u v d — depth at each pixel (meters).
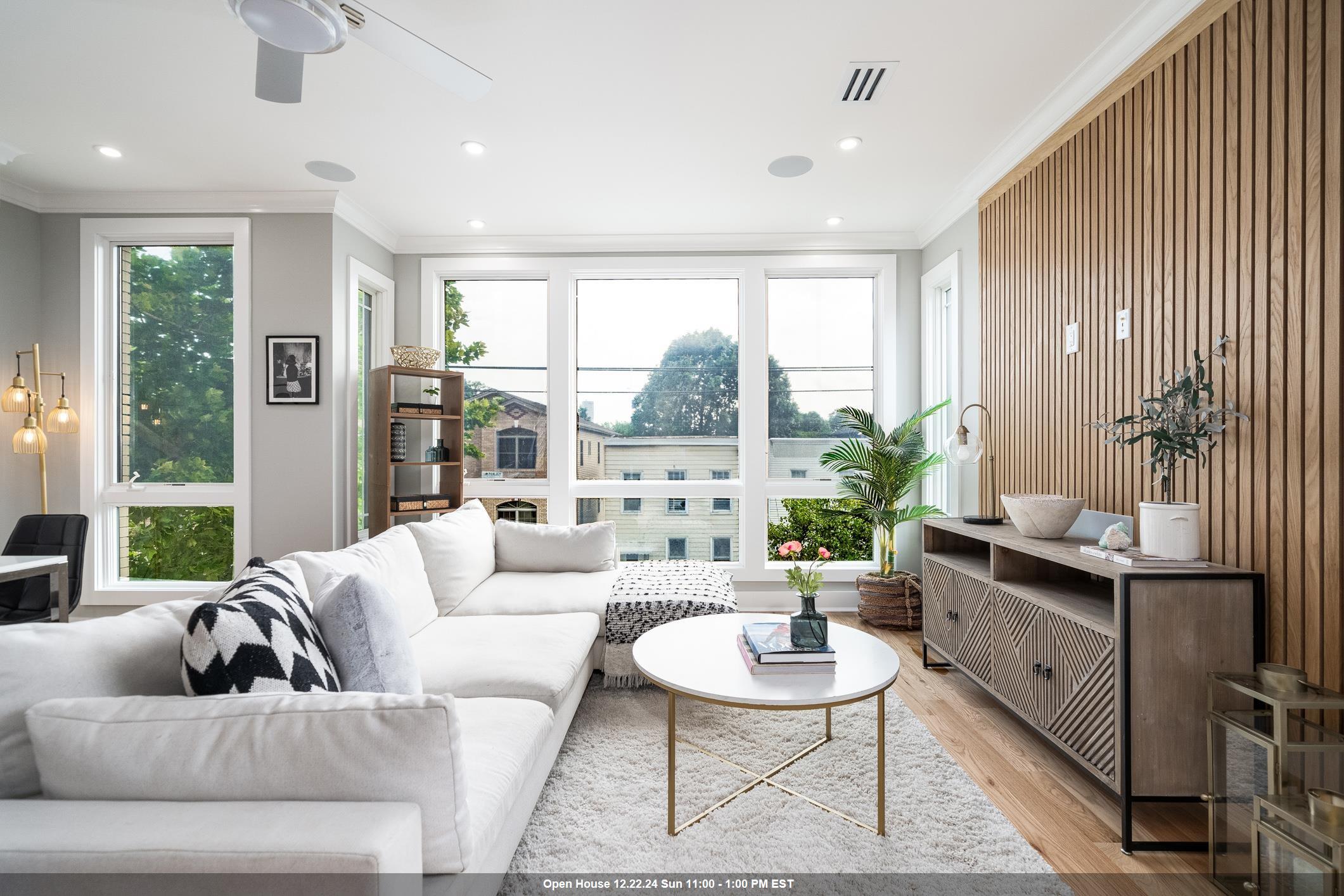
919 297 4.40
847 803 1.90
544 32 2.20
